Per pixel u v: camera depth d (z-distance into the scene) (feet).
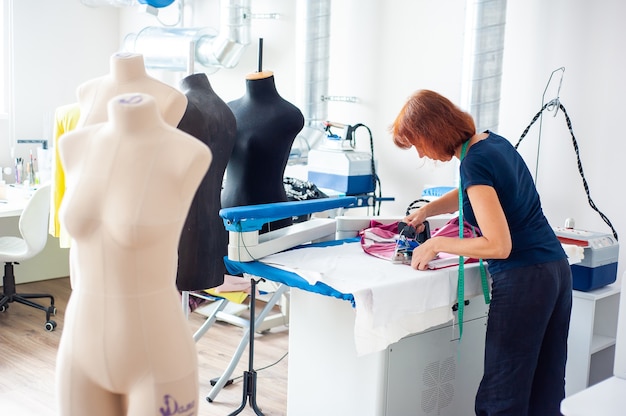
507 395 8.09
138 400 5.96
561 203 13.01
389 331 7.94
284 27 17.43
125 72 7.39
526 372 8.04
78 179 5.85
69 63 19.99
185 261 10.32
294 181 13.12
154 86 7.47
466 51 13.12
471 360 9.86
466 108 13.16
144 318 5.86
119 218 5.64
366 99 16.08
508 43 13.52
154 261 5.87
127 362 5.86
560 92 12.91
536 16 13.10
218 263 10.76
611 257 11.07
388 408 8.86
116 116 5.76
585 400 6.14
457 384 9.73
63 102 19.95
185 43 16.58
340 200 10.20
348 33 16.25
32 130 19.35
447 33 14.60
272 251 9.07
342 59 16.42
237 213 8.52
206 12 18.97
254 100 11.45
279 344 14.43
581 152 12.73
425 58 14.99
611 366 11.63
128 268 5.78
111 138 5.80
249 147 11.23
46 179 17.70
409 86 15.31
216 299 12.34
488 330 8.25
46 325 14.82
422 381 9.24
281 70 17.63
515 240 7.96
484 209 7.57
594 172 12.59
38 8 19.15
